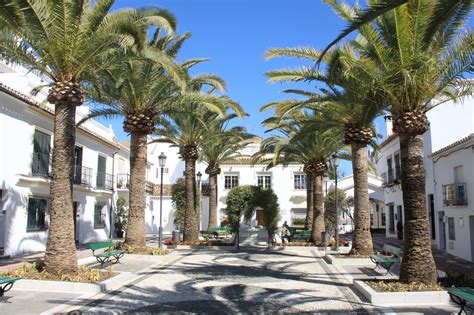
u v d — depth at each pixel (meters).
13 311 7.87
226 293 10.06
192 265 15.06
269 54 13.10
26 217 18.06
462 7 8.65
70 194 10.98
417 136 10.04
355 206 16.38
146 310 8.33
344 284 11.26
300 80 12.99
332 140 21.61
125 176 30.80
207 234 26.12
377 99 10.66
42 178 18.84
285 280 11.93
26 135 18.00
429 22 8.45
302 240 24.59
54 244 10.62
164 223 40.25
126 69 14.88
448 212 20.47
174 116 21.12
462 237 18.69
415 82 9.63
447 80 10.05
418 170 9.95
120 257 16.08
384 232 39.66
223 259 16.97
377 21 10.15
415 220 9.87
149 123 17.06
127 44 11.19
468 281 9.93
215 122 23.47
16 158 17.33
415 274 9.72
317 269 14.16
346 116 15.82
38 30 10.52
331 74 12.42
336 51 12.11
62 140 10.97
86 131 23.45
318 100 13.95
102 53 11.55
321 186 22.80
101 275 11.25
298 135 17.36
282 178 38.72
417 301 8.84
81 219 23.77
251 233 23.97
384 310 8.27
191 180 23.03
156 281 11.62
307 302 9.06
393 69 9.84
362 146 16.19
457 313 7.93
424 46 9.59
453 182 19.72
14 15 10.22
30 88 19.67
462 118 22.31
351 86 11.96
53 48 10.77
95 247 13.24
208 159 29.78
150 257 16.25
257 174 39.03
